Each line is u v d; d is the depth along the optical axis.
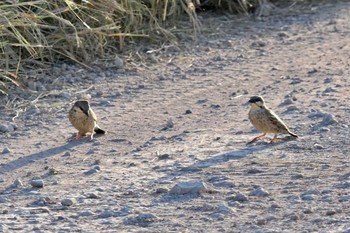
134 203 9.98
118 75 16.48
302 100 14.56
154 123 13.68
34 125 13.64
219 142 12.50
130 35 17.56
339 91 15.05
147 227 9.20
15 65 16.00
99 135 13.09
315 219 9.24
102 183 10.79
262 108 12.30
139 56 17.45
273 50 18.45
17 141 12.85
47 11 16.19
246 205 9.80
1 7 15.84
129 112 14.30
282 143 12.27
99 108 14.52
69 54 16.86
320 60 17.52
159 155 11.93
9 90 15.27
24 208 9.92
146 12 18.66
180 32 19.16
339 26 20.50
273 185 10.48
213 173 11.02
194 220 9.37
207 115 14.02
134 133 13.16
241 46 18.73
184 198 10.11
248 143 12.36
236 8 21.33
